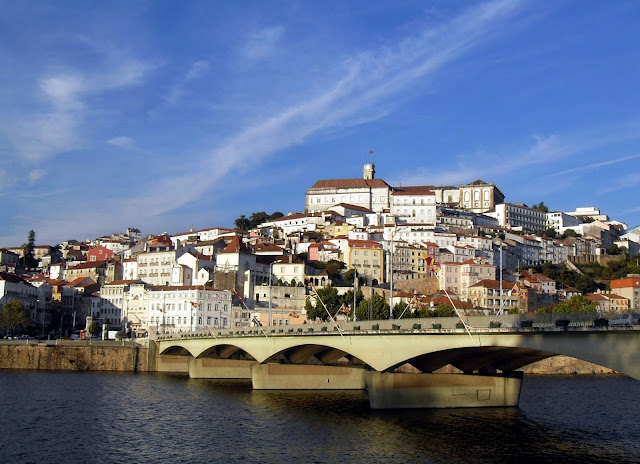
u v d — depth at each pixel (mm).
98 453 73625
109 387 127500
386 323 91312
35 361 166500
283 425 87438
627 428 87188
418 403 94250
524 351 81812
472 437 78875
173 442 78625
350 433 81375
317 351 119875
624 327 63438
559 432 82812
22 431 83688
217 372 150000
